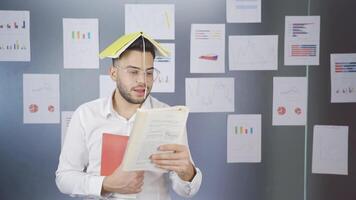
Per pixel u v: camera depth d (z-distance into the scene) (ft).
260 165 6.05
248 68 5.97
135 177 3.46
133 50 3.59
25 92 5.78
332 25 6.00
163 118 3.16
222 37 5.91
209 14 5.88
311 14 5.98
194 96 5.92
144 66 3.59
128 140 3.34
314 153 6.06
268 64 5.98
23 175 5.84
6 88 5.76
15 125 5.80
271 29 5.95
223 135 5.99
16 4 5.71
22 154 5.82
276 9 5.95
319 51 6.00
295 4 5.96
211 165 6.00
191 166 3.67
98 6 5.76
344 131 6.05
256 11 5.92
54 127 5.84
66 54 5.78
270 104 6.02
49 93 5.81
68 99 5.82
